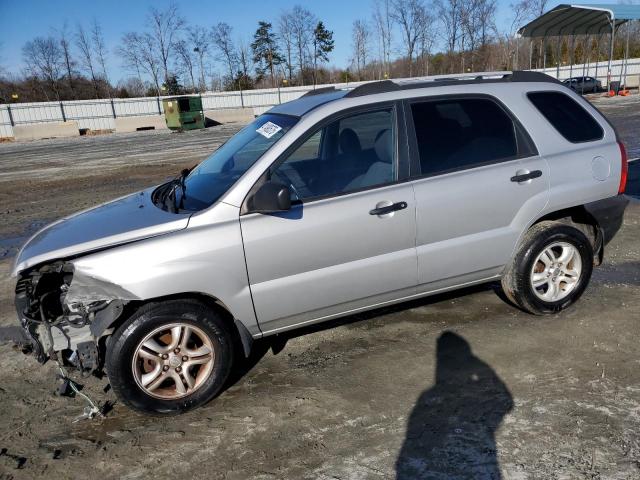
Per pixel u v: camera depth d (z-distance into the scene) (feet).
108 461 9.61
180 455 9.66
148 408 10.63
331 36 208.64
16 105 121.19
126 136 102.58
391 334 13.70
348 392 11.28
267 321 11.39
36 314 10.73
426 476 8.72
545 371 11.53
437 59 184.85
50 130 110.73
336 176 11.67
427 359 12.38
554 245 13.50
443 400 10.77
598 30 110.11
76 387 12.08
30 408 11.43
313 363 12.59
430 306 15.15
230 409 11.00
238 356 13.15
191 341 11.14
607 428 9.55
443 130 12.46
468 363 12.08
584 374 11.30
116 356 10.23
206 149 65.21
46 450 10.00
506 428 9.75
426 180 12.07
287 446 9.72
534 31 107.14
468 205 12.34
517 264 13.34
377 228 11.59
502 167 12.72
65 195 38.34
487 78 13.42
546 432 9.56
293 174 11.35
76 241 10.60
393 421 10.21
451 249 12.45
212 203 10.93
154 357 10.58
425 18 172.45
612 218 14.08
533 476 8.54
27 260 10.46
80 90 175.42
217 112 124.98
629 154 39.04
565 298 13.92
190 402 10.89
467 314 14.53
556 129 13.44
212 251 10.44
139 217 11.35
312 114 11.69
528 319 14.03
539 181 12.96
